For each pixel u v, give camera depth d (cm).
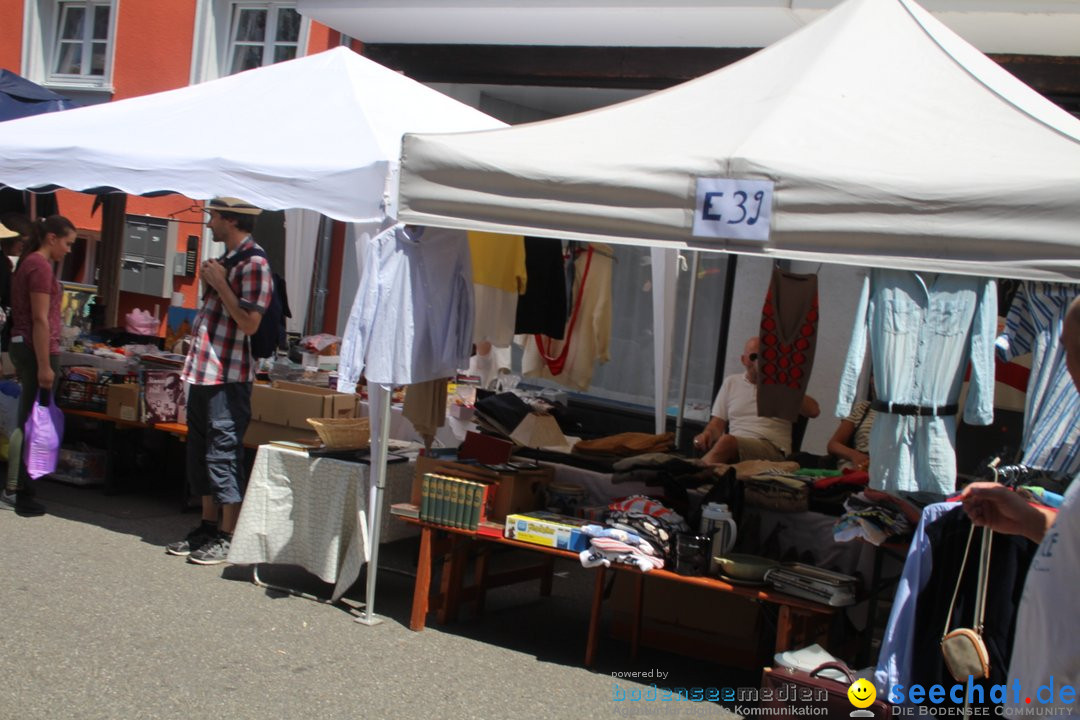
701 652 508
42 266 646
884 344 415
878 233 386
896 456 414
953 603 357
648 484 519
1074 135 419
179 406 710
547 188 438
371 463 512
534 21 812
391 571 591
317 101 621
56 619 473
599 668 488
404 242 506
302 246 815
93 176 594
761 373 614
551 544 479
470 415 662
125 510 695
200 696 406
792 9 695
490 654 492
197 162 562
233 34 1113
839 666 393
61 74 1216
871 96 444
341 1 866
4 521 634
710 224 409
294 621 508
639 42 819
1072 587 221
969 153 400
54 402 696
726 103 463
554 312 655
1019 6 631
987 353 404
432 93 693
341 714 404
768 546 486
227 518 593
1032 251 366
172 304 1053
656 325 686
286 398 652
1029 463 397
